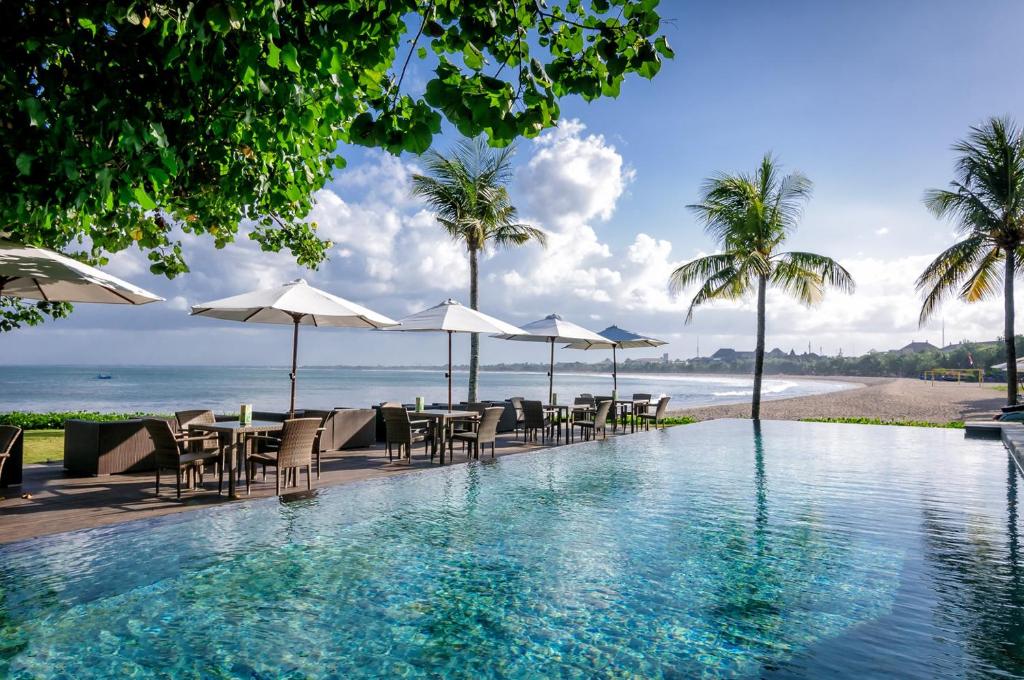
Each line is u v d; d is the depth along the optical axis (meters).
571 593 4.00
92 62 2.54
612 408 14.88
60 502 5.89
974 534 5.47
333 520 5.71
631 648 3.21
